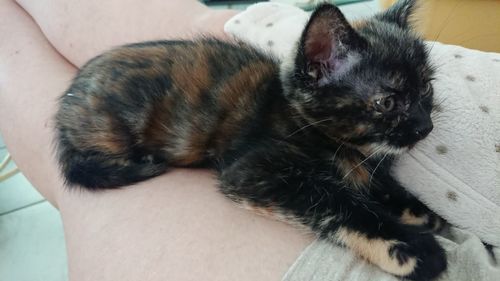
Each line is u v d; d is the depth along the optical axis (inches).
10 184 21.1
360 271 7.1
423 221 8.5
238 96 10.0
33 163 12.8
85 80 11.0
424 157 8.1
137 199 8.5
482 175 7.4
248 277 6.5
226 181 8.6
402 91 8.3
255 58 10.7
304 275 6.6
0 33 17.2
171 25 13.6
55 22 15.4
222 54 10.8
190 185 9.0
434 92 8.5
